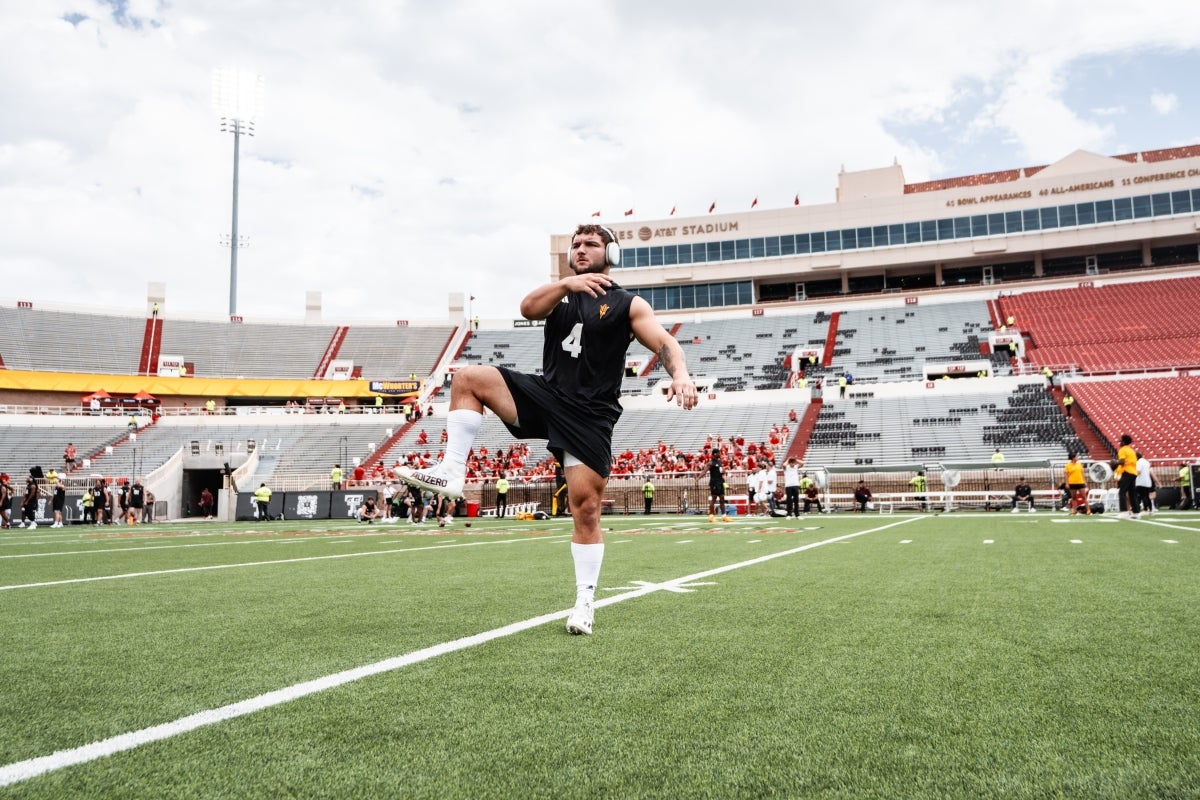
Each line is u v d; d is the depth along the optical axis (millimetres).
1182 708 2156
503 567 6867
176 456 35125
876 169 54812
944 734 1946
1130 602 4172
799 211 53562
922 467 27094
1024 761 1760
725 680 2494
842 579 5484
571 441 3490
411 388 47125
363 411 43062
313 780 1666
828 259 52750
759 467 30156
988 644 3049
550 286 3580
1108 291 45969
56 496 23672
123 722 2072
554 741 1909
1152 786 1615
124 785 1638
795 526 16250
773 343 48156
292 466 37500
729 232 54531
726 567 6543
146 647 3082
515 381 3584
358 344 51812
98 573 6395
